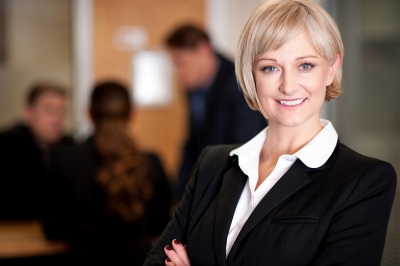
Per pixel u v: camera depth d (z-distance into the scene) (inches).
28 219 135.1
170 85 201.3
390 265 126.8
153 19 200.4
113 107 94.7
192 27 119.3
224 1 201.9
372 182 46.3
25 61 194.7
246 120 110.9
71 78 197.5
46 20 195.3
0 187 138.4
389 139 129.4
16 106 194.4
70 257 91.3
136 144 96.7
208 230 51.4
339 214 45.8
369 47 135.0
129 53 199.5
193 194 57.7
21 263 104.7
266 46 47.3
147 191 95.9
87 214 91.5
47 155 143.8
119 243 89.4
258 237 46.7
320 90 48.3
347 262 44.9
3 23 192.4
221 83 116.3
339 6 142.5
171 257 53.2
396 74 127.1
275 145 53.3
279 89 48.1
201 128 126.6
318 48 47.0
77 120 196.9
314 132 51.7
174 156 201.5
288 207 47.3
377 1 132.0
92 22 196.7
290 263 45.3
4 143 141.2
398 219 125.0
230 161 56.4
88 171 92.3
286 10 47.4
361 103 137.9
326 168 48.6
